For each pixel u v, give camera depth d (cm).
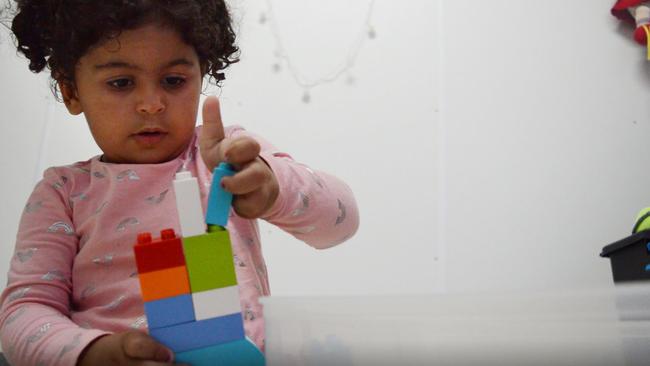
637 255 116
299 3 179
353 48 175
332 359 43
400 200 164
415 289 159
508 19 177
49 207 70
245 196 49
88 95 69
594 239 163
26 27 79
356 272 160
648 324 42
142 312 63
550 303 42
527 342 42
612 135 171
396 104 171
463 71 173
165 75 67
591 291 42
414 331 43
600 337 42
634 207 166
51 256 66
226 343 44
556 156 169
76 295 66
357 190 165
